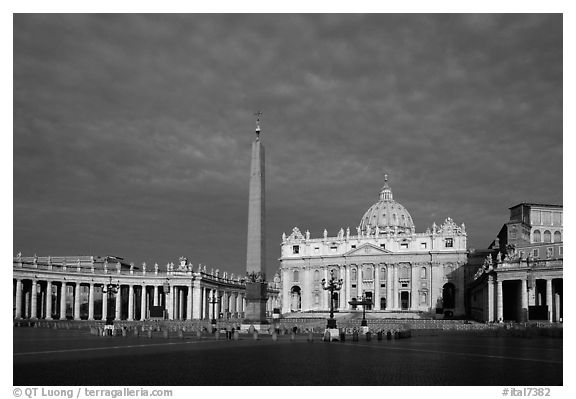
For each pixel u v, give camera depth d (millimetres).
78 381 24688
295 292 189375
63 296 113938
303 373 27609
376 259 175375
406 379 25859
